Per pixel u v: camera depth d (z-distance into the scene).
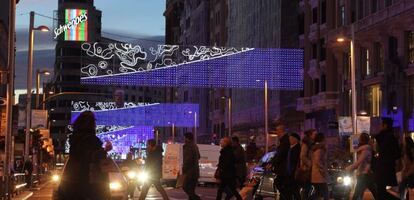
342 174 26.36
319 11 67.62
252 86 82.44
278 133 19.09
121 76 83.31
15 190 32.72
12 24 31.27
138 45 72.56
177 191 35.12
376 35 53.53
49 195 36.12
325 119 66.19
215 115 118.69
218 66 89.12
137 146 163.00
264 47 86.19
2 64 83.81
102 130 163.50
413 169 17.92
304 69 71.44
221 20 115.38
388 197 16.38
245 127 97.69
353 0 58.31
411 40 49.22
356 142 37.34
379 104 53.78
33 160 52.06
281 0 79.38
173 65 88.12
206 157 42.59
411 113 48.62
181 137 147.38
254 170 31.66
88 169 10.12
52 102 188.88
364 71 56.50
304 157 18.73
